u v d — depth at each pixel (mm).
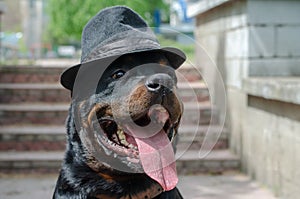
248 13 6398
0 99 8305
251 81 6078
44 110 7812
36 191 6023
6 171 6820
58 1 13461
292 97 4871
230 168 6844
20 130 7434
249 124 6387
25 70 8797
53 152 7250
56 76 8812
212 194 5789
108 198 2672
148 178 2662
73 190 2707
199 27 9070
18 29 32375
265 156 5863
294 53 6492
